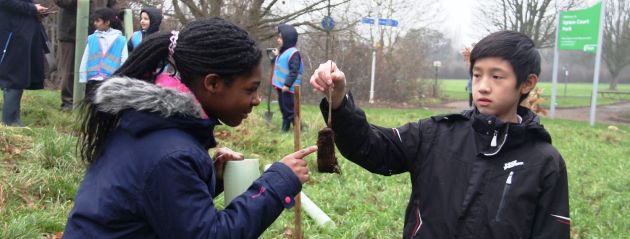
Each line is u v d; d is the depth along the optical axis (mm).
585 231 5160
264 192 1765
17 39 5809
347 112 2168
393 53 23953
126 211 1639
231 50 1751
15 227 3566
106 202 1646
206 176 1731
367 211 5121
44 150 5004
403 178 6574
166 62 1832
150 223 1645
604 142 12055
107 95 1681
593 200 6414
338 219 4809
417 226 2244
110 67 6539
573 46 18516
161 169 1615
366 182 6211
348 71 22062
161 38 1806
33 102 7562
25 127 5621
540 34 30875
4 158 4852
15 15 5801
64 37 7355
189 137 1720
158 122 1681
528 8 30047
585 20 17953
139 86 1681
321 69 2102
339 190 5672
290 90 8453
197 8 16594
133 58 1825
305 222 4570
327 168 2186
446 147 2240
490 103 2150
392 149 2322
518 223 2094
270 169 1837
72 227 1684
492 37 2160
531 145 2166
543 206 2115
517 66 2119
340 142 2240
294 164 1854
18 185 4324
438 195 2201
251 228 1702
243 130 7281
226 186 2105
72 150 5055
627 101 31781
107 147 1765
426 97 25875
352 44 20844
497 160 2158
